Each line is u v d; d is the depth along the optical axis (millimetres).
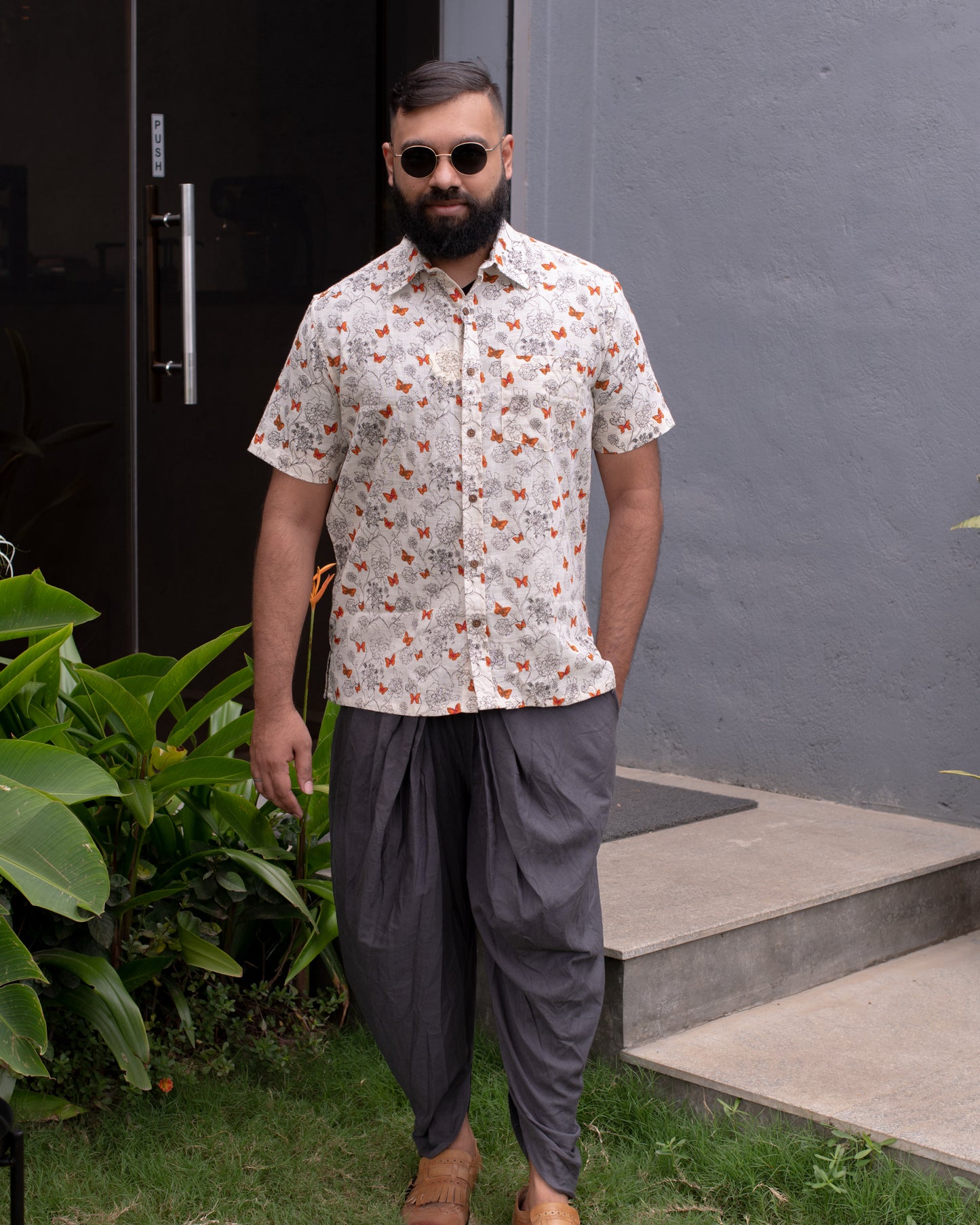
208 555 3699
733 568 3881
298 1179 2145
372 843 1868
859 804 3648
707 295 3891
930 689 3502
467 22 3793
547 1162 1910
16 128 3314
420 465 1790
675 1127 2273
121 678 2561
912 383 3504
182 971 2570
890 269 3525
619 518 1948
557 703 1830
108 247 3467
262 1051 2480
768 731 3828
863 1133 2135
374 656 1864
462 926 1976
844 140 3588
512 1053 1923
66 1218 2012
